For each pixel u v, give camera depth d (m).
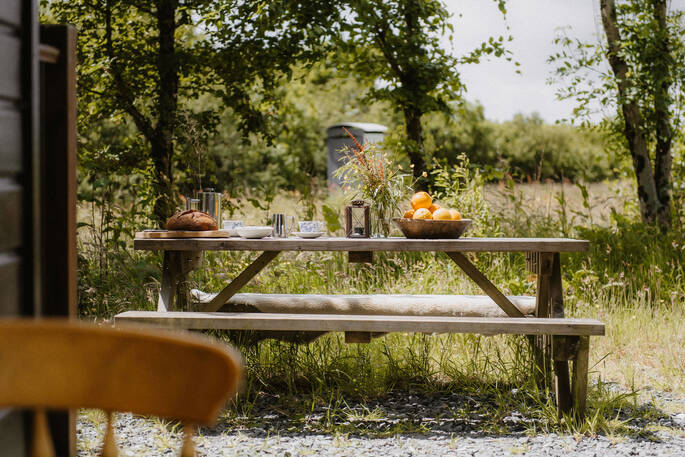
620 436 3.51
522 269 6.85
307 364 4.36
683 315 5.82
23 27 1.90
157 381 1.26
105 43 8.56
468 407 3.94
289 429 3.62
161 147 8.29
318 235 4.38
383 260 7.09
